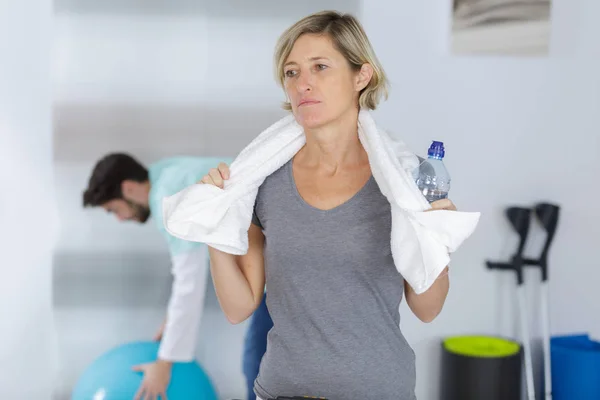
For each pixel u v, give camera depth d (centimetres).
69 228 295
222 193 137
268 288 142
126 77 293
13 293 293
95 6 290
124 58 293
